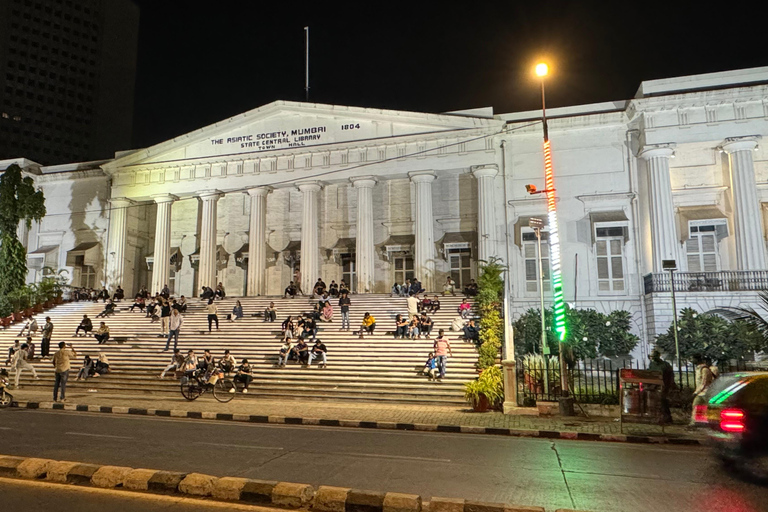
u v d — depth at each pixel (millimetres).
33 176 41969
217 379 18625
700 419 8977
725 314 25562
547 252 31234
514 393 16203
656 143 29359
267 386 19781
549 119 32188
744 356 22672
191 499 7188
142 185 38188
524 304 31031
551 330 25141
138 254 40469
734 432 8344
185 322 28297
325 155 35375
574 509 6738
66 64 89875
